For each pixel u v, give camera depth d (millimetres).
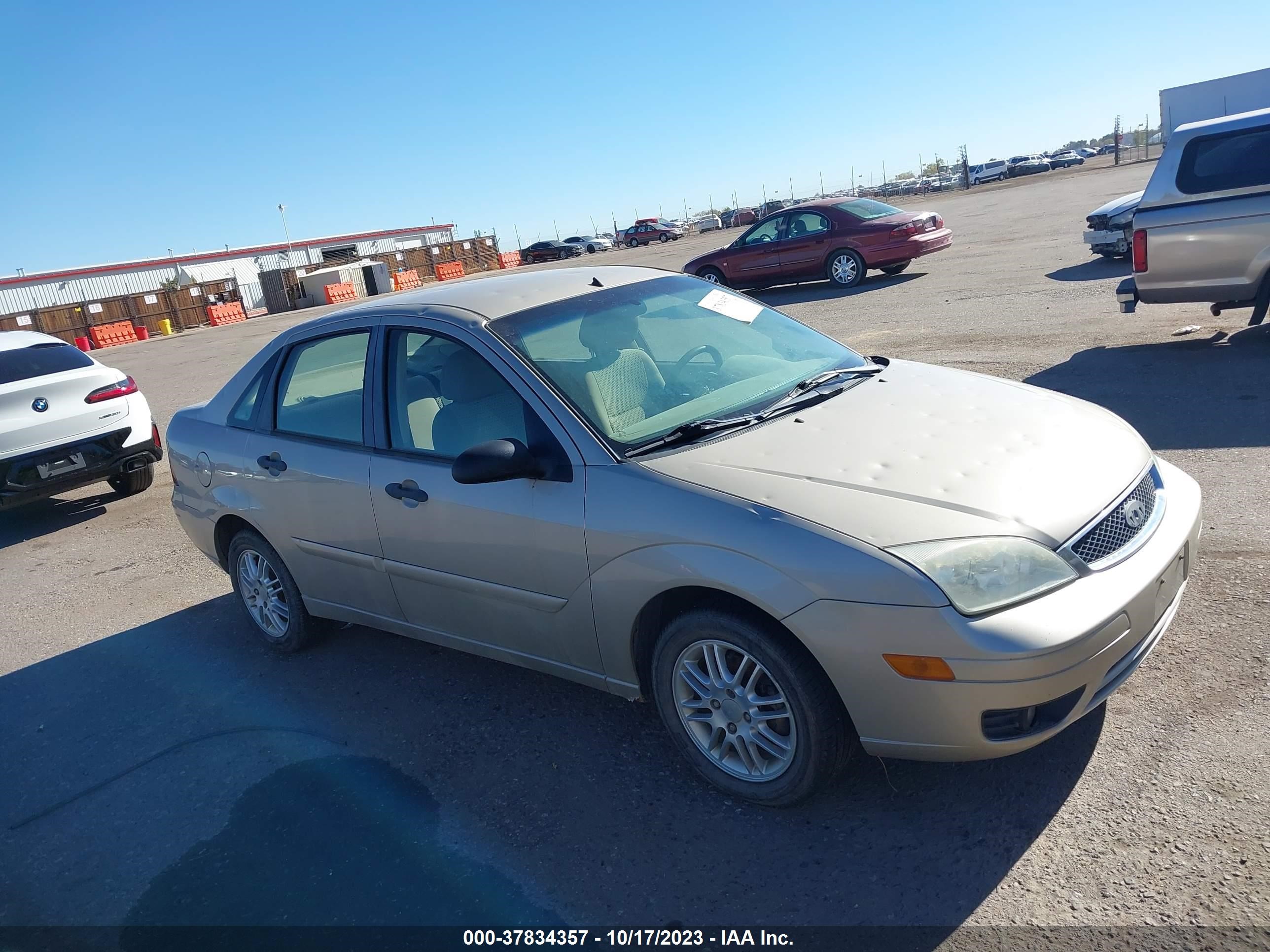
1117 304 10109
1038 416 3285
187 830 3443
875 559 2574
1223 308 7719
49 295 51938
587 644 3303
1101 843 2600
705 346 3855
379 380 3930
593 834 3031
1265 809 2604
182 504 5098
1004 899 2477
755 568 2715
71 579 6965
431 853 3066
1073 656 2520
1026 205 27609
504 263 62031
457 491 3518
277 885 3033
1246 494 4715
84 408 8539
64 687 4938
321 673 4566
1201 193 7320
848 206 15906
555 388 3363
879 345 9961
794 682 2752
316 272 49844
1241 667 3266
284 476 4305
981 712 2523
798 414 3385
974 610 2502
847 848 2773
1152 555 2816
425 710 4031
